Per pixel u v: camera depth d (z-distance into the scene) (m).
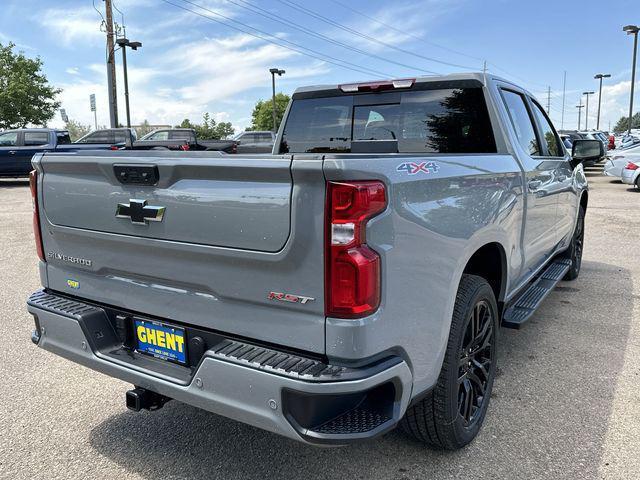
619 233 9.25
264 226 2.00
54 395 3.48
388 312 2.01
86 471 2.67
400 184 2.05
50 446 2.89
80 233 2.64
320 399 1.94
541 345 4.22
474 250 2.65
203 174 2.14
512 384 3.54
